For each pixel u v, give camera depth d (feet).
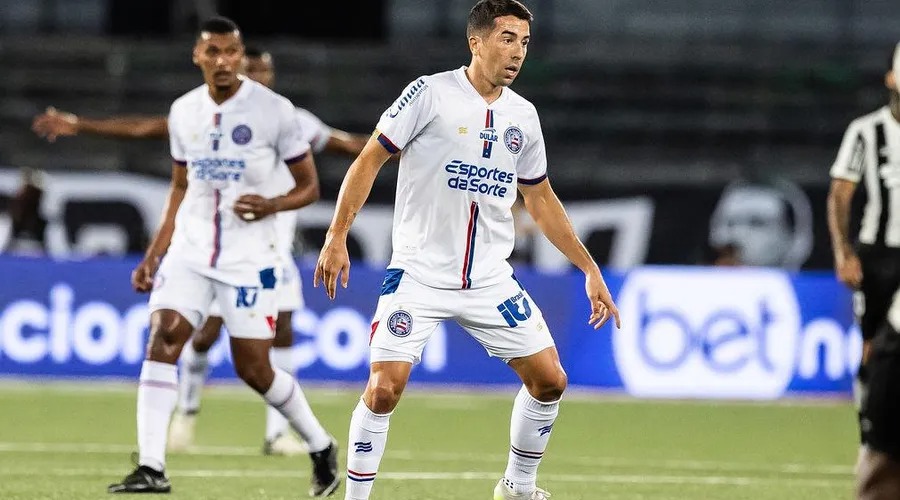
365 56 263.49
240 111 81.56
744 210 211.82
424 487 83.20
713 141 250.57
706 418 138.41
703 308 161.58
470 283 64.85
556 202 69.10
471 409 141.59
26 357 159.02
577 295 163.94
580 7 281.74
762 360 161.27
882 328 42.27
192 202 81.76
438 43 277.44
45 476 86.12
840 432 127.54
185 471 90.12
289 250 103.24
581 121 252.21
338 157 221.46
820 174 225.56
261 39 267.80
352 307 159.94
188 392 104.01
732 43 281.54
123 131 92.68
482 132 64.59
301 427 78.95
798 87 263.08
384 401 63.26
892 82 91.71
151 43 263.08
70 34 281.95
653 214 212.43
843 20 280.31
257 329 80.53
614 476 91.56
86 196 207.00
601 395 160.86
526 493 70.08
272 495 79.10
